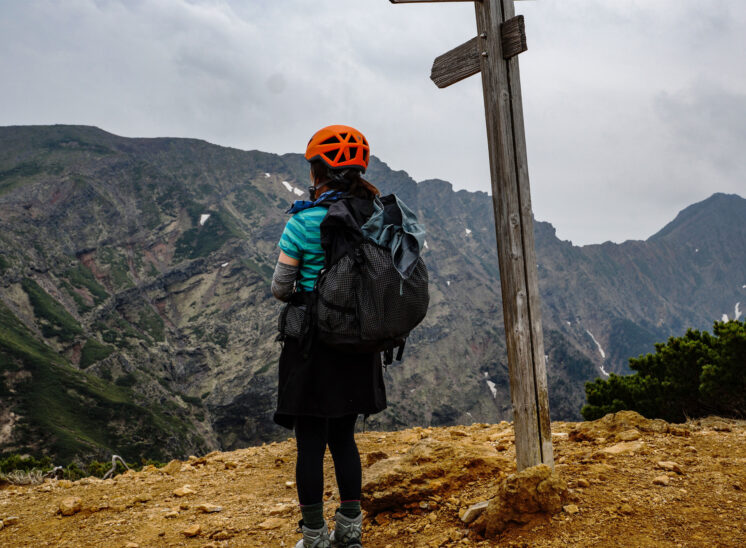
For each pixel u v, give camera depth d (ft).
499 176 9.63
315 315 8.06
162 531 11.63
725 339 32.24
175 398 643.45
